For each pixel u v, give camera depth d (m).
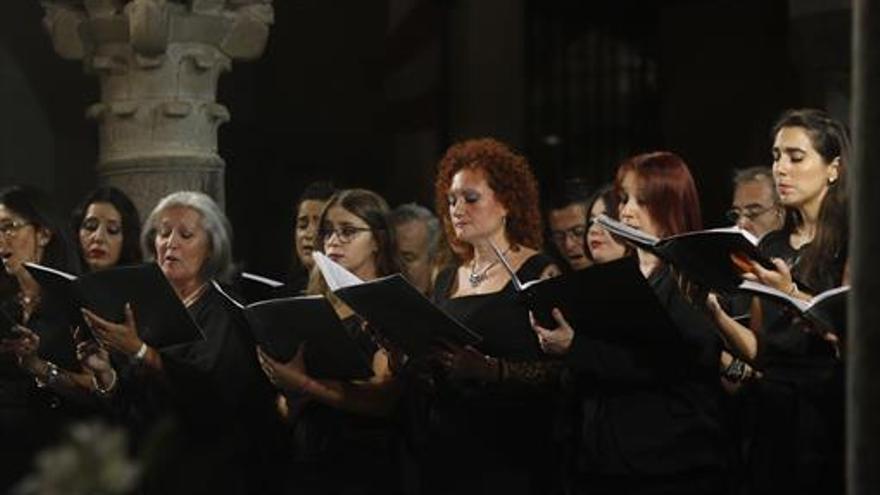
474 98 21.53
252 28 16.06
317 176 21.23
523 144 21.98
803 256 10.37
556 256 13.93
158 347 11.41
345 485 11.45
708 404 10.49
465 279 11.34
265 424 11.80
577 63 23.06
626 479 10.53
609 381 10.48
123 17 15.65
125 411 11.89
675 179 10.66
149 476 11.44
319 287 11.81
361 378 11.08
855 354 7.23
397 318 10.55
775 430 10.37
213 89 16.06
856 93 7.24
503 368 10.88
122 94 15.87
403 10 21.41
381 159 21.38
